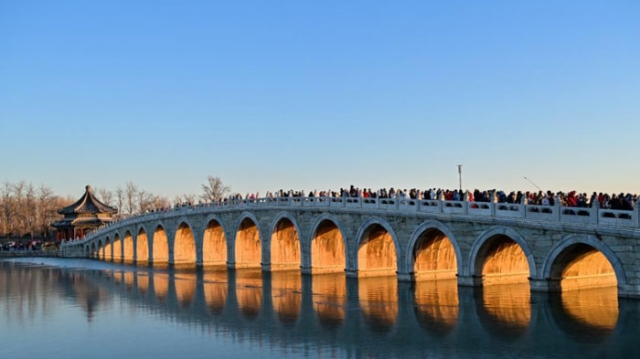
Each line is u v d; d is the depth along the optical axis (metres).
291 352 24.25
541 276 36.72
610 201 34.69
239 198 68.00
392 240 52.28
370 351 24.19
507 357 22.84
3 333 29.83
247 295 42.06
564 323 28.44
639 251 31.56
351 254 51.22
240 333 28.30
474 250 40.78
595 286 38.88
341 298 39.03
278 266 61.50
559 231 35.47
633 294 31.94
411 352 23.91
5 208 153.88
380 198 48.25
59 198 182.62
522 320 29.56
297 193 60.06
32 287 52.44
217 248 74.81
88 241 112.31
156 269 70.75
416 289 41.88
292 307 35.81
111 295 44.88
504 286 41.72
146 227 89.38
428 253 46.81
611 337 25.36
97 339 27.88
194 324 30.98
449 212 42.56
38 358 24.48
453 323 29.42
